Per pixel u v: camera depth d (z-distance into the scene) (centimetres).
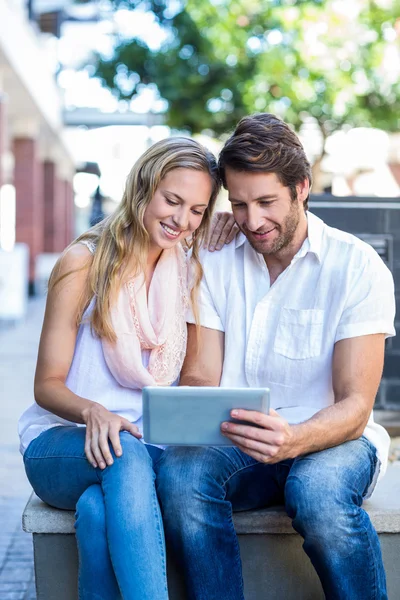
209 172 284
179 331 295
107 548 248
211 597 253
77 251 286
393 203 453
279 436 245
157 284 292
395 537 276
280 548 276
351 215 454
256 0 1380
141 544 241
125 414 288
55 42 2073
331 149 1419
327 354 286
